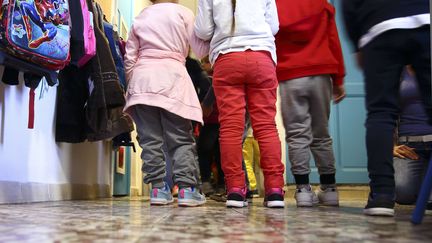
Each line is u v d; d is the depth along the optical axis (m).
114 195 3.04
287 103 1.63
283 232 0.74
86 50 1.69
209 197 2.39
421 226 0.83
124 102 1.88
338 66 1.69
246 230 0.76
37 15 1.35
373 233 0.72
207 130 2.39
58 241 0.63
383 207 1.05
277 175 1.48
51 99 1.85
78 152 2.18
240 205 1.45
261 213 1.18
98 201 1.89
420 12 1.05
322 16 1.67
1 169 1.43
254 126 1.52
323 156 1.69
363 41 1.14
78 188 2.13
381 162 1.07
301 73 1.61
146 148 1.68
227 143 1.48
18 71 1.41
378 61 1.09
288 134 1.65
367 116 1.12
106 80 1.87
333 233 0.72
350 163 3.26
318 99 1.63
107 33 2.13
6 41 1.25
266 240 0.64
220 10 1.52
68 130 1.91
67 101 1.91
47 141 1.80
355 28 1.20
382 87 1.08
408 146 1.61
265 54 1.52
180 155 1.63
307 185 1.60
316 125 1.68
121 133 2.13
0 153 1.42
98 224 0.86
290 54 1.64
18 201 1.51
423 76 1.08
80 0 1.68
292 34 1.63
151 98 1.62
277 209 1.38
